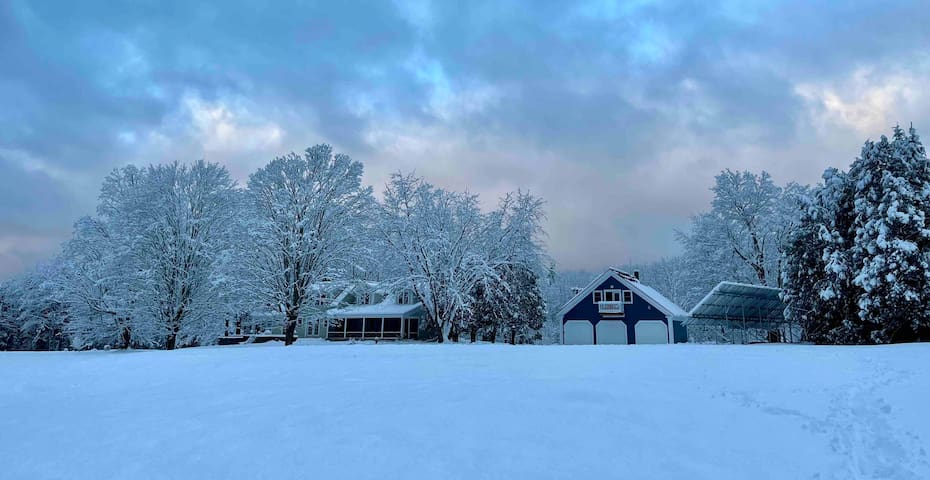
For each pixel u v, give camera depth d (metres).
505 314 42.28
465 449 5.80
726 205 40.12
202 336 30.64
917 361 10.69
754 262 38.88
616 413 7.18
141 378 12.39
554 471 5.18
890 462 5.34
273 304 30.94
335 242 32.06
